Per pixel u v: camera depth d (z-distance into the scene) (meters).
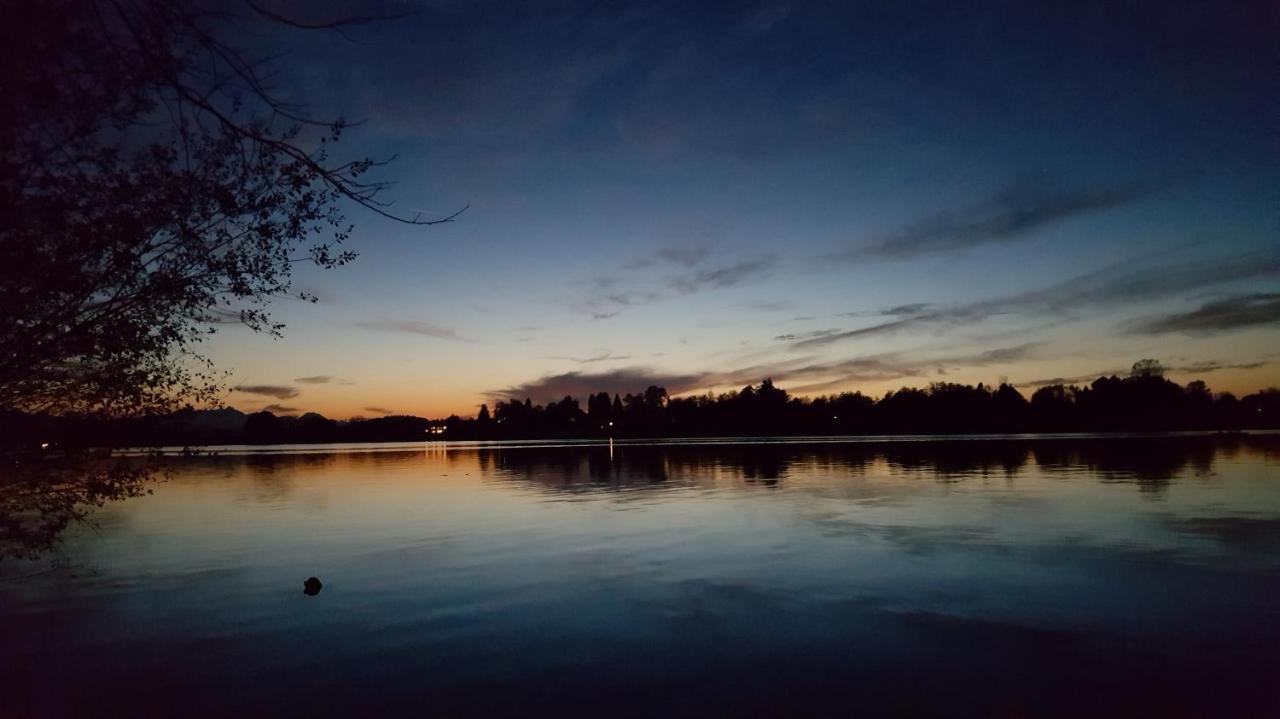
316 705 8.40
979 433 128.75
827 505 24.06
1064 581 13.20
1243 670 8.92
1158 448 57.16
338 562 16.09
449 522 22.00
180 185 8.16
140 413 10.59
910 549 16.27
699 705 8.20
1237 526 18.52
